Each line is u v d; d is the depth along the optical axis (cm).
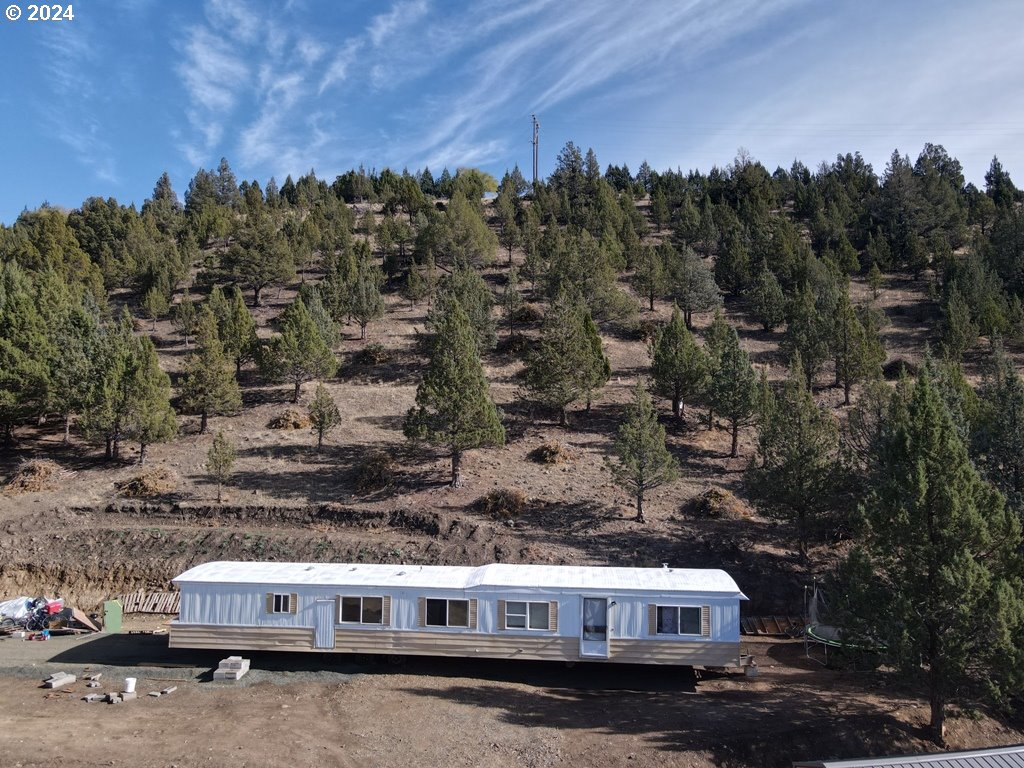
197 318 6078
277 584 2456
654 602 2352
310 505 3694
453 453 3900
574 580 2447
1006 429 2794
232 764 1731
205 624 2475
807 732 1983
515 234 8469
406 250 8900
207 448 4475
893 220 9131
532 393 4766
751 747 1919
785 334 6147
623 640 2341
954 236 8962
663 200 10538
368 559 3256
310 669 2445
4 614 2914
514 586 2381
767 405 4222
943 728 2039
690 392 4775
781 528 3531
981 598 1884
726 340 4872
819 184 12012
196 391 4650
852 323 5075
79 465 4250
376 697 2189
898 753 1950
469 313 5791
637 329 6556
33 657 2589
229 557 3316
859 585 2022
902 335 6388
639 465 3556
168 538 3450
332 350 5938
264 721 1992
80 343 4650
